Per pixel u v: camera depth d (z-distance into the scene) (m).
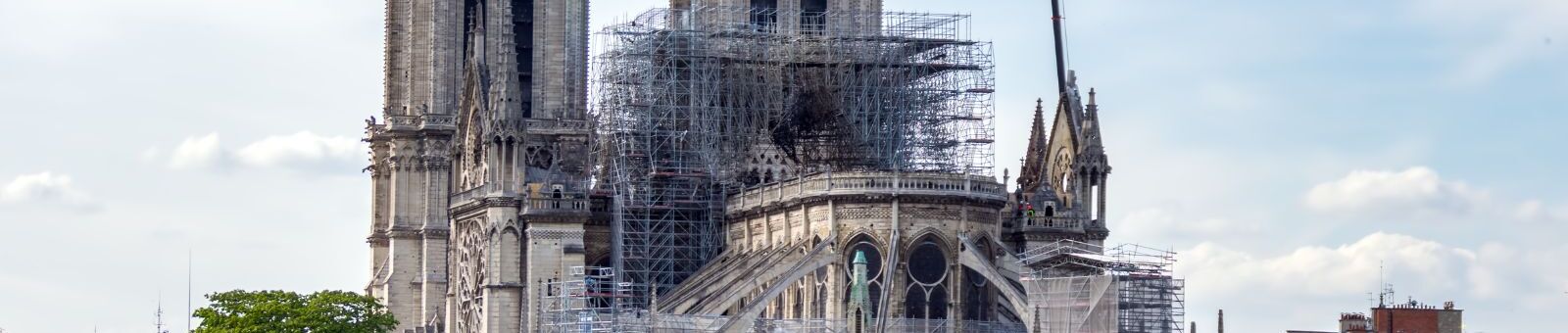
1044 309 189.75
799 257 199.88
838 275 196.25
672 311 198.00
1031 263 199.38
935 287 196.50
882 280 195.62
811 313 199.38
